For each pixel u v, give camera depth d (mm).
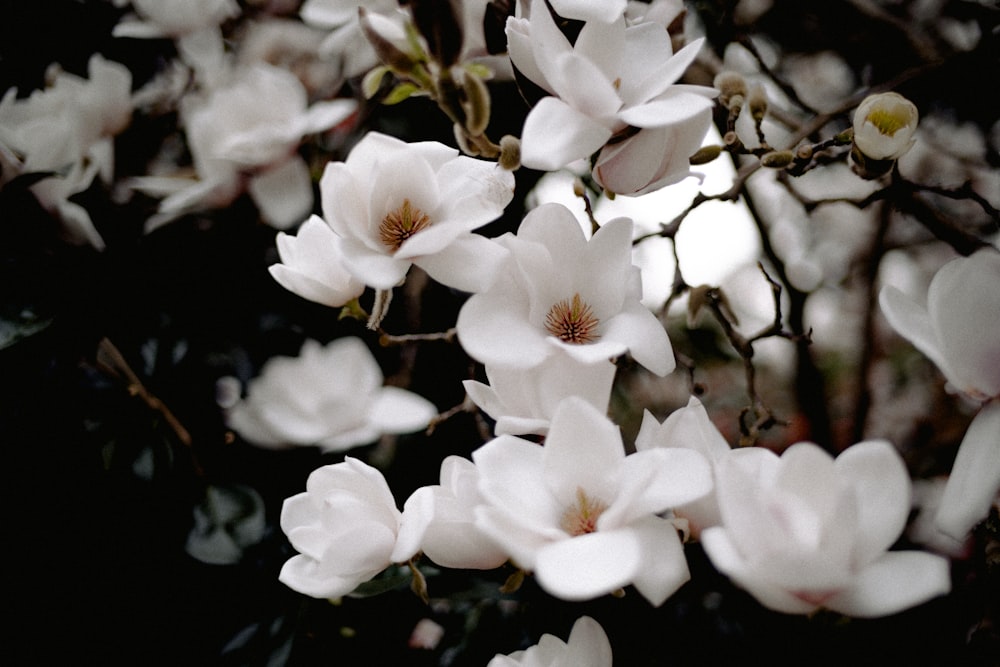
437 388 900
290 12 769
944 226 740
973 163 982
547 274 579
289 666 796
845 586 496
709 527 551
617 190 610
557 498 542
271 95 689
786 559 487
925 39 927
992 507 688
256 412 785
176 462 811
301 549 594
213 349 823
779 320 781
